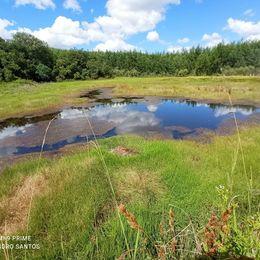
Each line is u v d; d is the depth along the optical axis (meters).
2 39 61.06
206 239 2.71
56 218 5.46
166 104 24.16
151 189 6.75
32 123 17.70
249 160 8.49
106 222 5.29
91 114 19.92
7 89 37.59
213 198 5.93
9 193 7.07
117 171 7.82
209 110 20.72
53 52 79.12
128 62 89.25
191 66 81.25
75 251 4.63
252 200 5.45
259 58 72.75
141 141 11.45
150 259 3.66
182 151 9.77
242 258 2.30
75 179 7.22
